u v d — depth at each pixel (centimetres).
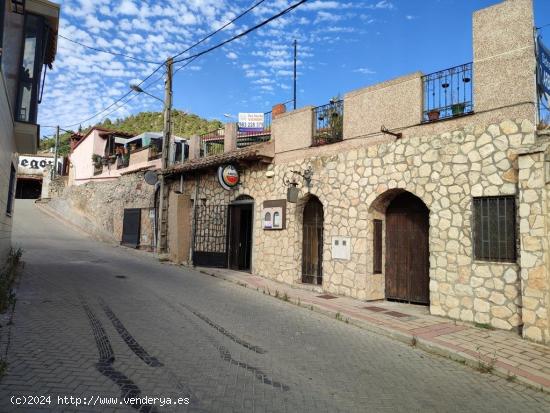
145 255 1723
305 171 1112
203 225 1531
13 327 598
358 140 992
